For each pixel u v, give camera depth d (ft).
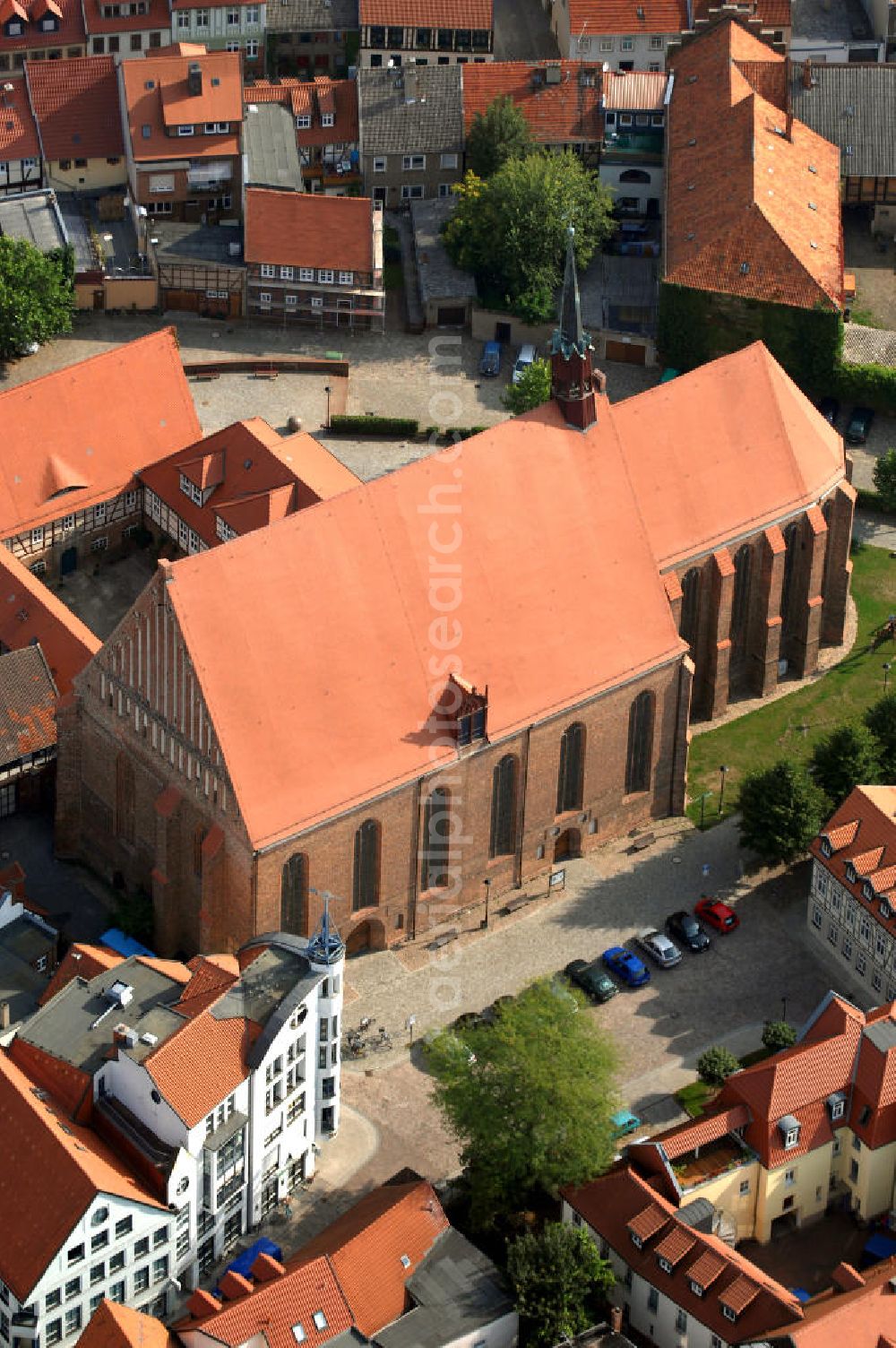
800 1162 554.05
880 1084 550.77
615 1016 611.06
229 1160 538.88
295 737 587.27
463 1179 562.66
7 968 598.34
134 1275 527.81
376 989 614.34
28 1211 513.04
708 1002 616.39
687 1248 523.70
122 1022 545.85
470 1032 558.56
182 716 586.04
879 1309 505.25
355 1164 572.92
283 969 549.54
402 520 607.78
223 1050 534.78
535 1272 521.24
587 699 628.28
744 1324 513.86
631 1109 586.86
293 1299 510.58
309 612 591.78
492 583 618.85
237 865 586.45
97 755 625.00
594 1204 541.34
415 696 603.67
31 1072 544.21
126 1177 526.57
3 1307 511.81
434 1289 524.93
